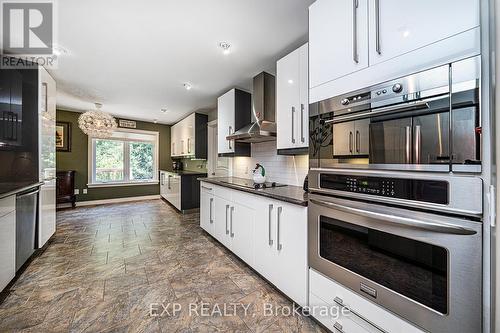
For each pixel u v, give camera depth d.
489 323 0.78
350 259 1.22
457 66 0.82
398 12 0.99
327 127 1.34
